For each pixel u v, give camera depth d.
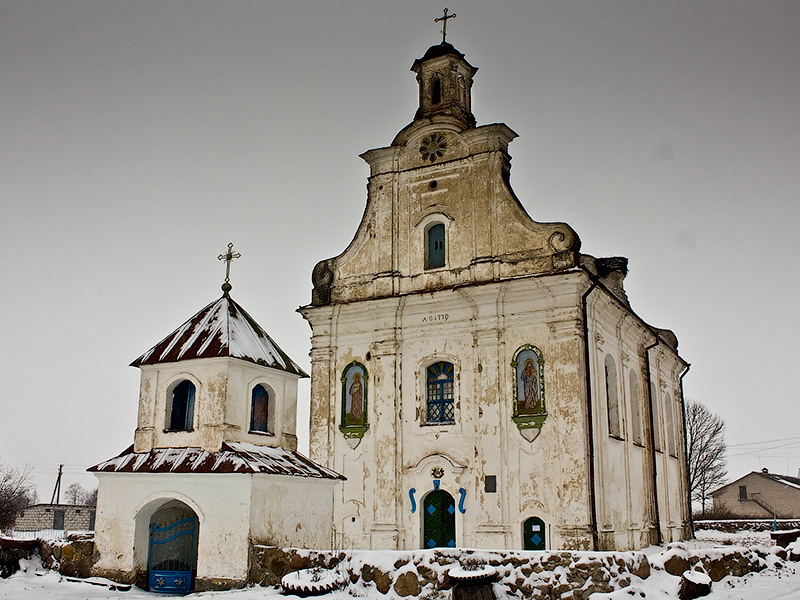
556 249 29.95
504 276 30.66
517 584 19.06
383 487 30.58
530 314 29.80
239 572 21.12
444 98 34.94
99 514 23.38
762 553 27.34
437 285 31.89
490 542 28.36
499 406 29.48
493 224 31.39
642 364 37.50
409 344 31.80
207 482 22.05
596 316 31.06
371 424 31.50
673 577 20.77
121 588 22.03
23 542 24.31
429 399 31.30
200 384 23.53
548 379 28.97
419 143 33.75
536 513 28.08
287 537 22.67
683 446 45.22
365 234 33.84
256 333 25.75
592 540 27.14
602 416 30.05
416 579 19.22
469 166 32.47
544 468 28.34
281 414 25.19
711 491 79.94
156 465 22.73
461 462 29.64
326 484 24.62
